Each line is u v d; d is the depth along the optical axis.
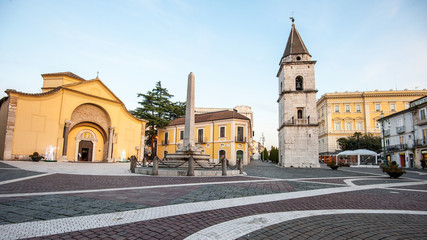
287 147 31.47
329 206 6.38
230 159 38.16
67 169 16.78
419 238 3.98
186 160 17.03
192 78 18.22
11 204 5.61
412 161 36.53
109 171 16.12
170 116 52.12
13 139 24.27
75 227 4.06
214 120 41.12
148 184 9.71
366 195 8.46
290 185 10.62
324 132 63.72
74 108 29.58
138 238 3.64
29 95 25.59
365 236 4.03
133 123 37.91
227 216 5.05
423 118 34.81
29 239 3.44
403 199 7.84
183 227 4.23
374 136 54.88
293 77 33.25
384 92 60.03
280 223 4.62
